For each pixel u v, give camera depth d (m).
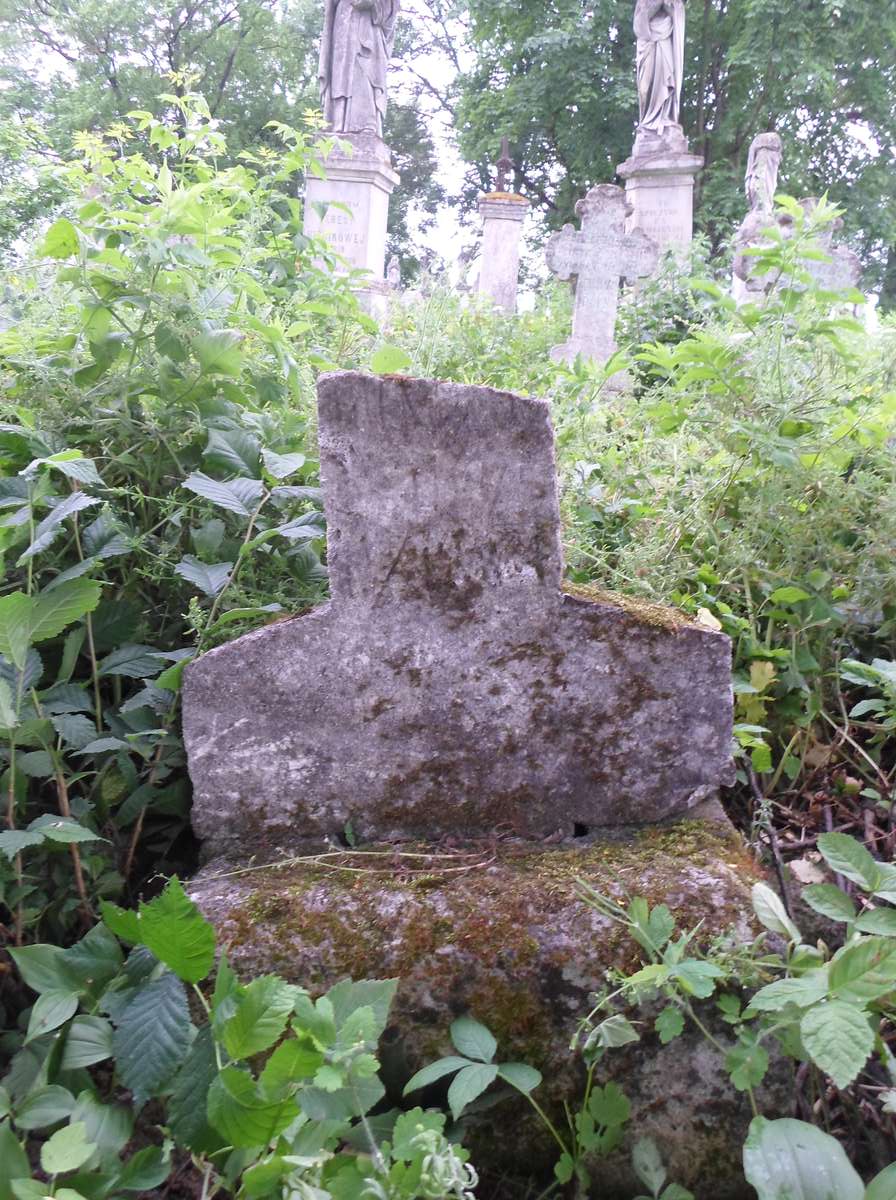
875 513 2.32
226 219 2.22
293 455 1.96
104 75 21.23
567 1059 1.39
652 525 2.42
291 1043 0.99
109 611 1.86
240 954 1.40
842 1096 1.46
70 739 1.61
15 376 2.16
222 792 1.66
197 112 3.34
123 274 2.11
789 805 2.03
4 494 1.71
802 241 2.55
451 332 4.72
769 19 16.73
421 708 1.67
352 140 10.02
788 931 1.36
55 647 1.92
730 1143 1.37
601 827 1.72
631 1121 1.38
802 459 2.33
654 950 1.34
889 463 2.41
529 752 1.69
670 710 1.69
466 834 1.70
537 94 19.03
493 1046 1.30
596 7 18.02
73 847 1.59
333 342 3.40
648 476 2.67
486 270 13.20
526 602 1.66
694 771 1.71
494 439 1.61
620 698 1.68
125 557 2.03
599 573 2.36
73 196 3.06
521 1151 1.40
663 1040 1.27
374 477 1.61
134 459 2.11
